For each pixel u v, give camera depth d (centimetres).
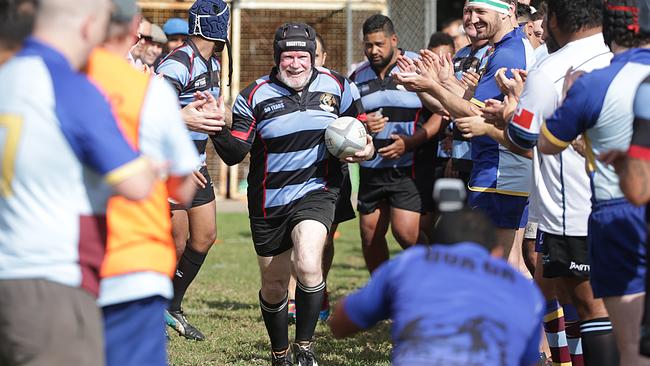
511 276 1205
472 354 1131
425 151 2967
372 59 2992
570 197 1806
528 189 2261
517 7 2716
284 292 2264
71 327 1229
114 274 1312
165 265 1366
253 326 2870
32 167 1210
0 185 1220
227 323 2916
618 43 1574
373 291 1244
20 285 1217
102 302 1308
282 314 2273
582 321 1828
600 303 1803
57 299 1223
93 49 1273
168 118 1320
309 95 2247
